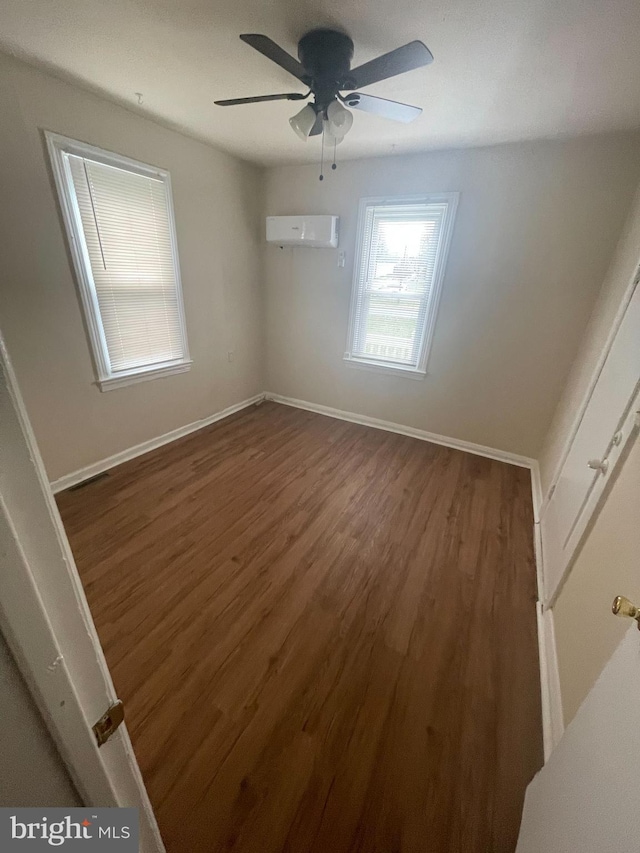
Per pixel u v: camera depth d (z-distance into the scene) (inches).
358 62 63.9
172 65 67.8
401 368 133.2
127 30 57.6
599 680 29.9
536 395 114.7
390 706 51.3
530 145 95.0
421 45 48.0
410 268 121.7
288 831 39.5
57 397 91.6
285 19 53.9
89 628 16.9
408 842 39.0
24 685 14.4
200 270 121.6
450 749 46.8
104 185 89.0
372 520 89.9
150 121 94.3
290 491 100.3
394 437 137.6
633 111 74.8
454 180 106.2
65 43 61.5
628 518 41.7
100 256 92.5
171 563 74.1
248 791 42.3
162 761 44.6
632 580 36.3
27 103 71.9
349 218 125.4
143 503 92.4
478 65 62.2
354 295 133.6
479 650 59.6
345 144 103.1
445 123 85.7
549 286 103.8
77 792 18.1
